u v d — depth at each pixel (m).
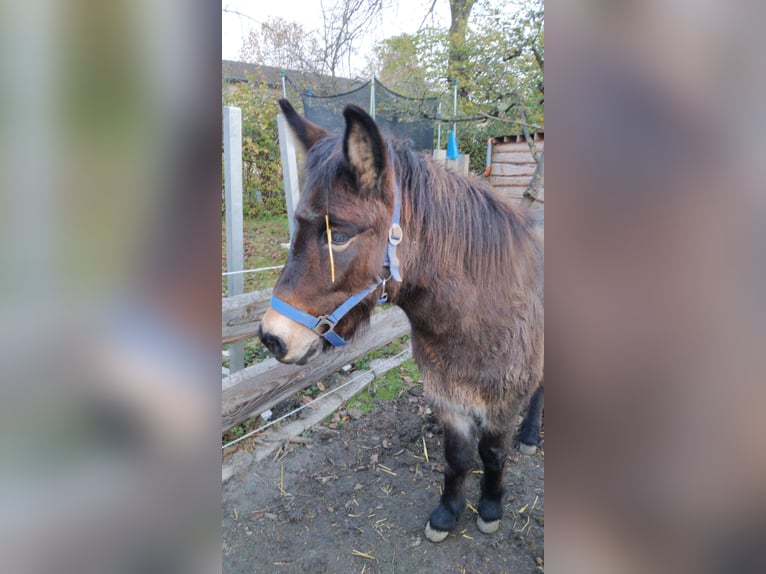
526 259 1.64
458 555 1.88
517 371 1.64
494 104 4.62
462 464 1.86
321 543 1.94
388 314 3.40
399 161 1.50
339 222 1.33
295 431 2.63
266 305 2.55
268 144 6.42
